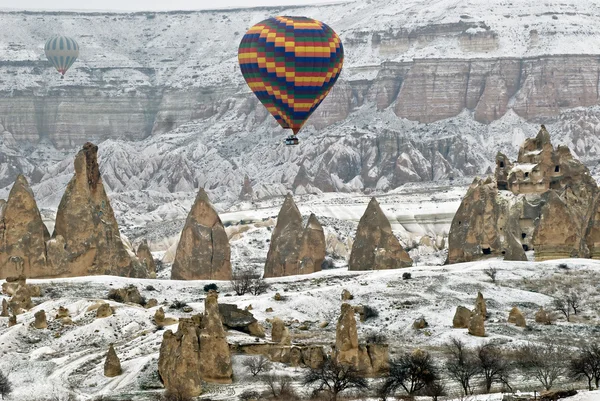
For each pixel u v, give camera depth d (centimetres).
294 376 18462
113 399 17412
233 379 18362
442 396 17088
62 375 19125
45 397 17850
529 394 16500
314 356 19038
